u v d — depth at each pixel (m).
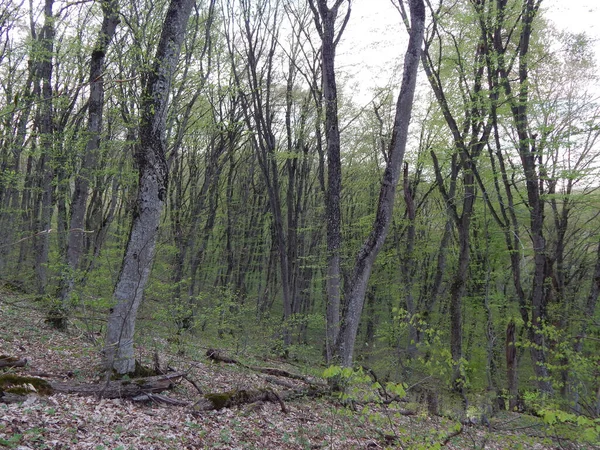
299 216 23.92
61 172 12.96
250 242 24.58
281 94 21.50
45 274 12.38
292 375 11.41
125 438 5.21
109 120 13.48
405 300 18.38
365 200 21.80
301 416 7.85
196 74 12.09
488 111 12.86
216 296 15.27
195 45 12.72
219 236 24.05
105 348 6.92
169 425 6.00
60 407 5.66
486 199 13.51
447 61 14.53
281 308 27.45
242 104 18.94
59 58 12.07
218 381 9.09
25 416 5.10
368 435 7.55
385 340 18.34
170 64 7.35
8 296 12.20
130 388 6.73
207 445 5.64
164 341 11.26
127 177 11.82
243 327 12.23
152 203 7.23
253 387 8.81
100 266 9.93
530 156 12.85
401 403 10.10
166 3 12.16
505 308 15.92
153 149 7.23
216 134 18.41
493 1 12.70
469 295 17.33
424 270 21.64
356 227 18.30
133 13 12.14
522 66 13.46
